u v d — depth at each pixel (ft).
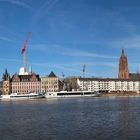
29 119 331.57
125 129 246.88
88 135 225.15
